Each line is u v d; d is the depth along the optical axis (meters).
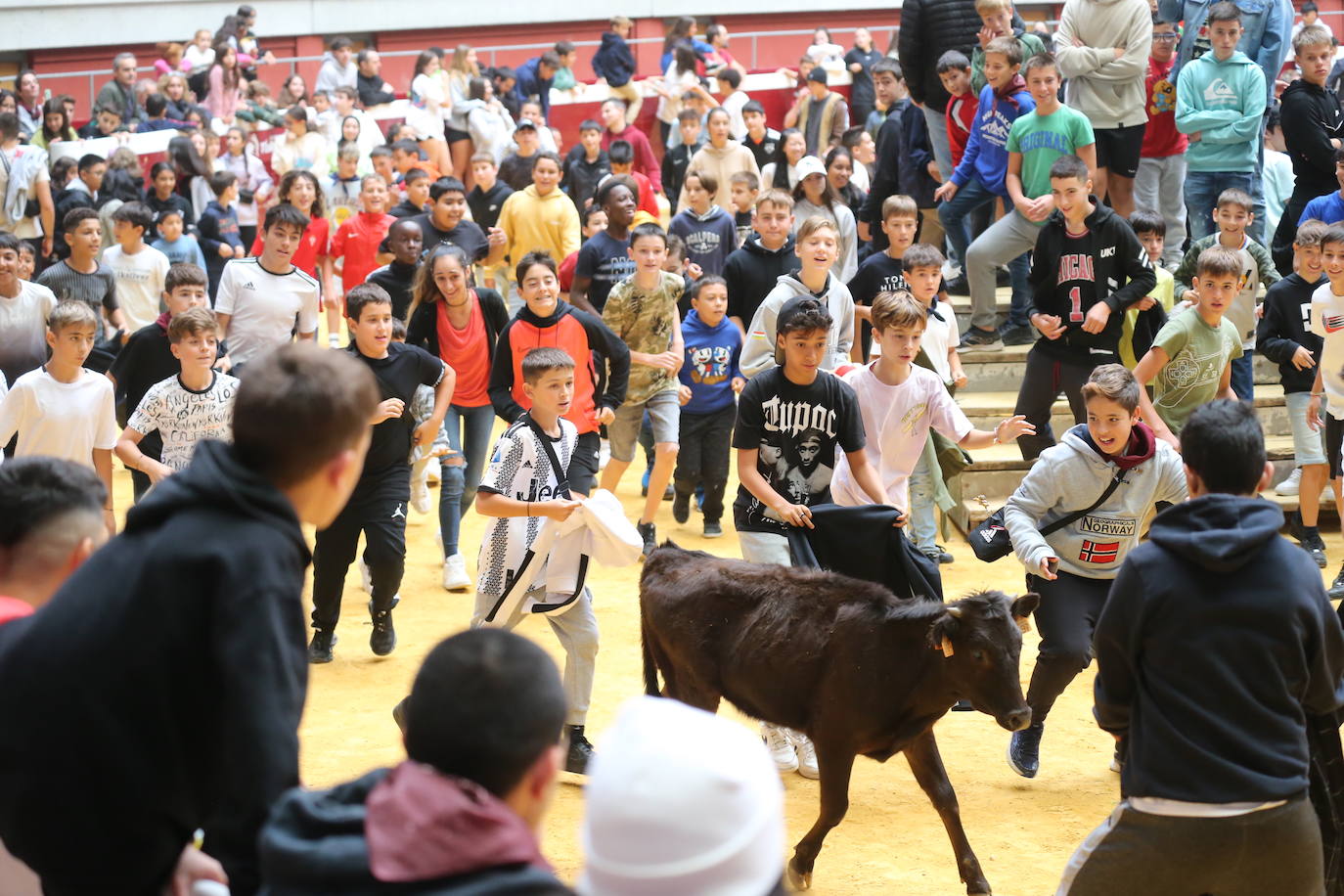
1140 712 4.15
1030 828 6.45
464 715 2.46
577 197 17.94
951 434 7.40
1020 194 12.02
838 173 14.30
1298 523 11.00
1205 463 4.14
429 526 11.48
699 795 2.19
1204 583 4.02
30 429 7.82
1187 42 13.80
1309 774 4.34
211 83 24.14
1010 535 6.54
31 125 22.75
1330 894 4.42
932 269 9.74
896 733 5.54
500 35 32.44
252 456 2.96
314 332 10.66
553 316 9.02
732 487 12.79
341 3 31.47
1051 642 6.63
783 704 5.80
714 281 10.77
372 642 8.52
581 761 6.94
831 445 6.75
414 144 18.78
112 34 30.77
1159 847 4.02
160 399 7.96
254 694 2.77
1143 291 9.99
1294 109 12.56
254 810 2.72
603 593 9.94
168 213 14.40
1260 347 10.34
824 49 24.41
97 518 3.74
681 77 22.78
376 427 7.94
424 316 9.69
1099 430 6.38
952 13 13.73
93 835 2.91
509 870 2.37
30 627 2.92
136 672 2.84
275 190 19.66
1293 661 4.00
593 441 9.24
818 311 6.50
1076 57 12.77
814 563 6.51
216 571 2.84
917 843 6.28
